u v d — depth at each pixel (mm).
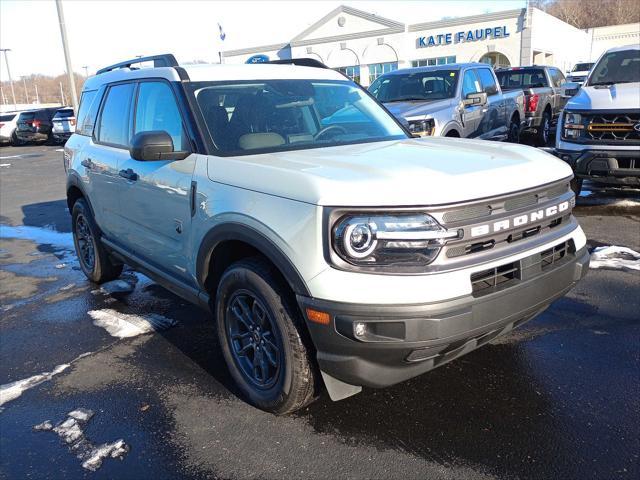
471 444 2801
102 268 5434
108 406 3352
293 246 2654
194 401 3354
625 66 7500
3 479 2744
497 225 2656
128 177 4102
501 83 14484
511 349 3729
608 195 8008
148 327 4477
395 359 2570
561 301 4469
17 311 5055
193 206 3346
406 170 2734
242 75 3965
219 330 3363
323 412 3146
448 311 2473
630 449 2697
